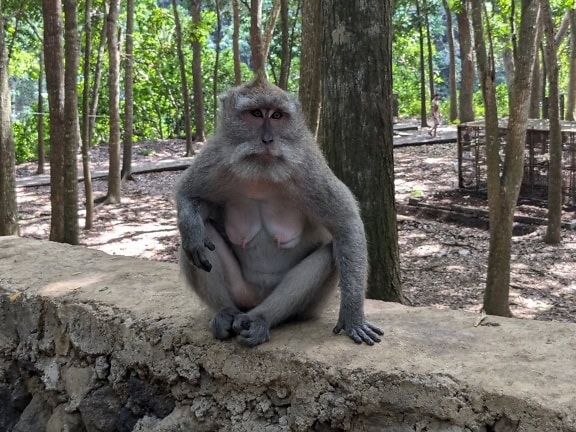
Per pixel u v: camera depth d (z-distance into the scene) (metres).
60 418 1.76
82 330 1.70
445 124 11.78
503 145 5.76
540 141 5.37
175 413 1.55
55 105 3.92
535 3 2.71
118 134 5.88
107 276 1.94
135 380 1.62
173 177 7.22
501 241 2.92
